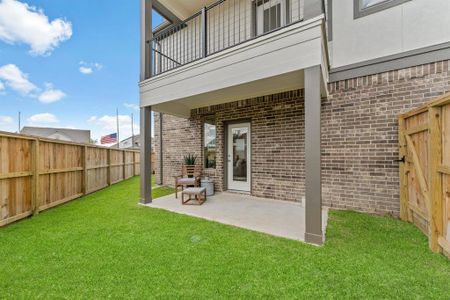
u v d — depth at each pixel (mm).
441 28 3689
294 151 5363
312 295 1946
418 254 2582
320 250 2744
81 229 3568
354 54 4422
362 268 2320
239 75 3855
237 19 6336
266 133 5785
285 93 5430
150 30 5594
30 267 2420
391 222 3705
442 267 2305
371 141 4273
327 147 4734
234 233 3334
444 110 2545
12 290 2045
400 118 3863
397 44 4031
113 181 8961
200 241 3057
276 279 2174
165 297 1945
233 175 6699
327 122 4715
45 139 4805
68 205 5281
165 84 4996
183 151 7699
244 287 2066
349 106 4480
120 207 4996
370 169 4289
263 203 5234
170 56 7168
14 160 4012
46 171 4848
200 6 6809
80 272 2324
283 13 5555
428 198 2900
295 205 5031
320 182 2996
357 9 4379
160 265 2447
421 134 3186
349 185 4504
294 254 2656
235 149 6633
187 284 2117
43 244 3002
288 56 3326
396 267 2324
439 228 2613
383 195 4164
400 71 4004
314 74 3105
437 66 3701
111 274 2285
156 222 3887
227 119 6543
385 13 4125
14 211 3996
